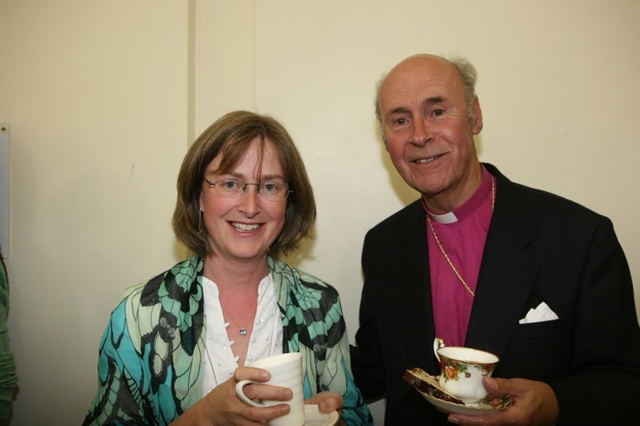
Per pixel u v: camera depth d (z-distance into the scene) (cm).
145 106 143
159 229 143
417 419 105
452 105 100
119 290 144
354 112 146
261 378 67
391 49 143
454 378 76
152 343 89
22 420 148
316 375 98
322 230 149
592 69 134
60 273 146
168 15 143
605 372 89
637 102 133
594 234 96
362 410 101
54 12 146
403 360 108
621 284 94
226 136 89
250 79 148
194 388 87
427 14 141
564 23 135
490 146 140
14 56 147
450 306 109
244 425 68
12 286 147
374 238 127
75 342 146
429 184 102
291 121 147
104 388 87
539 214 103
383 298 117
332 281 149
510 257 98
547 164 137
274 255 110
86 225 145
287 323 98
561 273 96
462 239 111
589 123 135
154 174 143
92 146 144
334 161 148
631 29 133
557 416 79
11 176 147
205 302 95
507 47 138
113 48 144
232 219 91
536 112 137
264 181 91
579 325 94
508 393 74
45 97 146
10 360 128
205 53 149
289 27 147
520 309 94
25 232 147
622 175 134
